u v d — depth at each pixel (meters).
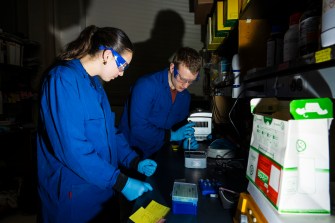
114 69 1.11
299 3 1.17
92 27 1.13
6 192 2.48
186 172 1.26
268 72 0.86
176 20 3.28
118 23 3.25
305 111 0.56
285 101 0.73
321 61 0.50
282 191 0.57
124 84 3.28
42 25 3.20
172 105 1.88
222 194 0.91
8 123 2.63
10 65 2.65
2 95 2.66
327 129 0.57
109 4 3.24
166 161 1.48
